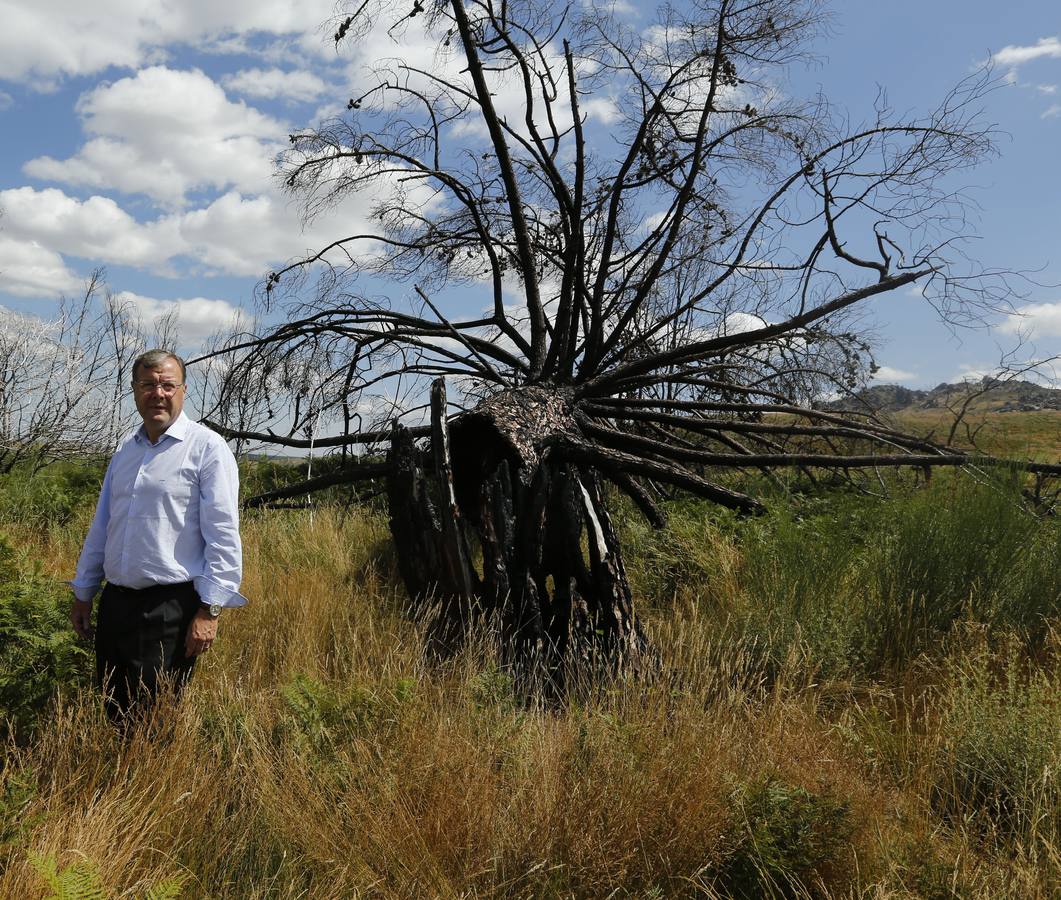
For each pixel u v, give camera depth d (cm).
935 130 878
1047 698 393
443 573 545
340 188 942
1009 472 652
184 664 363
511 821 302
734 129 927
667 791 312
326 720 363
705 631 529
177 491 358
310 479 834
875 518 701
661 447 834
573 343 862
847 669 483
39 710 360
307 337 945
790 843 290
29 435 1151
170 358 365
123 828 275
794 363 1042
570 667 491
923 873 293
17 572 439
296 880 274
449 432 637
